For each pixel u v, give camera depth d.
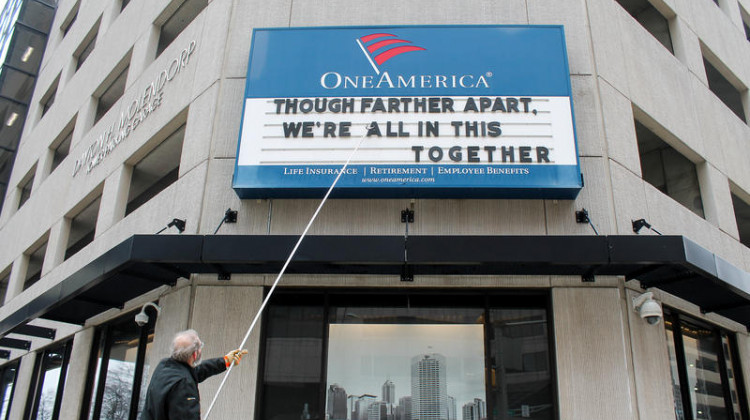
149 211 8.59
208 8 9.23
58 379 11.08
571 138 6.85
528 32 7.47
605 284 6.61
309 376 6.62
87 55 16.75
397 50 7.41
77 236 13.37
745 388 8.83
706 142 9.98
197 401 3.59
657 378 6.42
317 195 7.00
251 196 7.07
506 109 7.00
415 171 6.73
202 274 6.99
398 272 6.40
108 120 11.84
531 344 6.62
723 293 7.16
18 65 22.27
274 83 7.30
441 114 7.00
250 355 6.54
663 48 9.83
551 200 7.00
